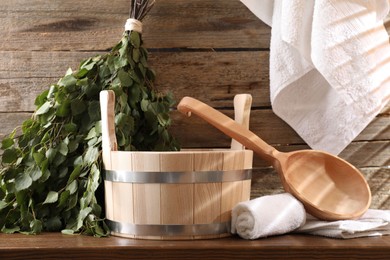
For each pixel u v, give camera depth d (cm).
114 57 145
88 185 131
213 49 161
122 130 139
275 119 161
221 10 161
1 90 157
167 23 159
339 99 153
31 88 158
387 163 161
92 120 141
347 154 162
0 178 140
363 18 144
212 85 160
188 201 120
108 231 128
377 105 146
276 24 150
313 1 147
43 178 137
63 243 117
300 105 156
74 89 143
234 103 150
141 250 113
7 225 138
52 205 138
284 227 125
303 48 146
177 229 120
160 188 120
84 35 158
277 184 161
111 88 140
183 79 160
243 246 113
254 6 155
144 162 120
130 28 147
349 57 143
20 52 157
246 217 122
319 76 155
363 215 136
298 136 161
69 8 158
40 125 143
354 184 140
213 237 123
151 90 152
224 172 123
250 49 161
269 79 161
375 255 115
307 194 137
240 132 137
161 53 160
